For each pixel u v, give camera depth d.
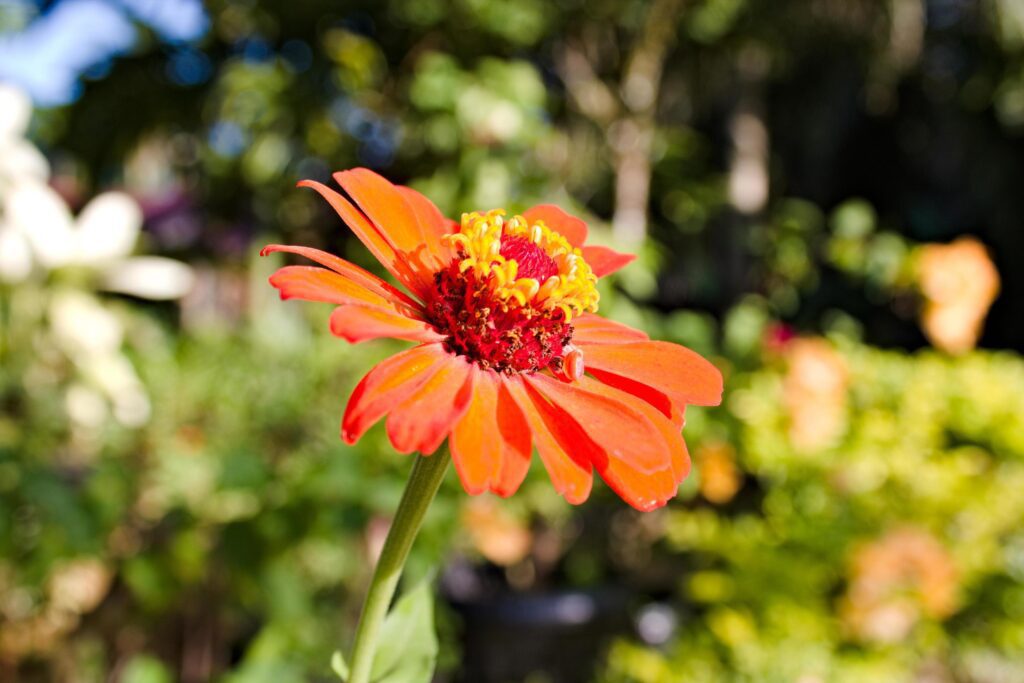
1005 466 3.95
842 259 4.22
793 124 7.74
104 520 2.32
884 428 3.69
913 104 7.79
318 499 2.32
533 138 3.45
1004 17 6.32
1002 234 8.23
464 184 3.47
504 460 0.90
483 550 3.48
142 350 3.38
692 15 4.89
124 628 2.81
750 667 3.00
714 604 3.29
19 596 2.76
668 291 6.18
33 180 2.18
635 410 0.99
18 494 2.29
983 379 4.16
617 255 1.27
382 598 0.97
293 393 3.24
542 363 1.05
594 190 4.89
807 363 3.54
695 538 3.41
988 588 3.57
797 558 3.32
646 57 4.62
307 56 4.51
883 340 6.93
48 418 2.51
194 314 5.27
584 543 4.14
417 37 4.27
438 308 1.05
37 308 2.17
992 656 3.71
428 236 1.14
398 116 4.20
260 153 4.73
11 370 2.24
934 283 3.91
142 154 6.10
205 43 4.75
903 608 3.09
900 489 3.58
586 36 4.63
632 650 3.15
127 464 2.76
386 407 0.86
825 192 8.23
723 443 3.59
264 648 2.38
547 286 1.07
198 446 2.87
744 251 6.13
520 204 3.29
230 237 5.34
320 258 0.98
